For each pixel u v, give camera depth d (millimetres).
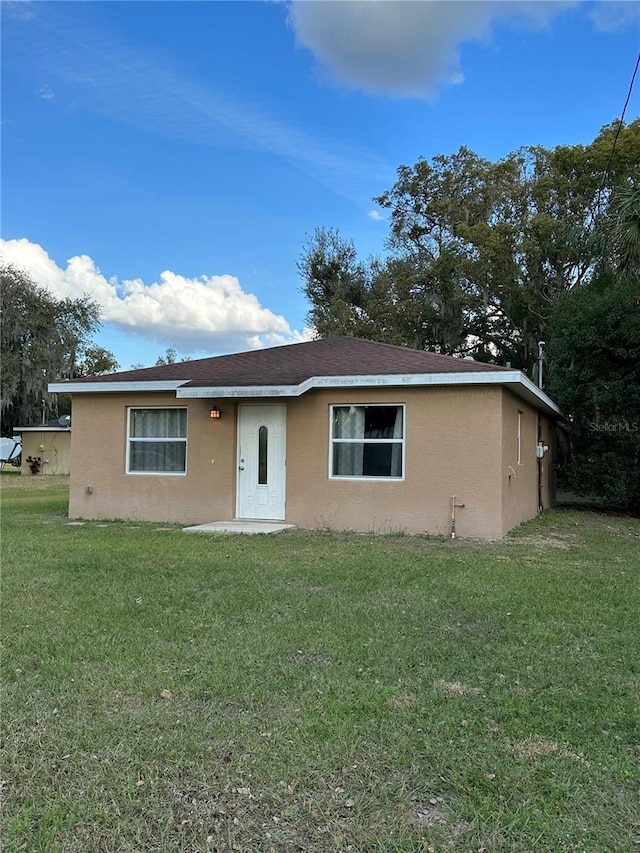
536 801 2676
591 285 15711
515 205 26656
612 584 6680
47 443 28688
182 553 8227
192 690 3736
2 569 7113
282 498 11148
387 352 12031
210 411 11531
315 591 6203
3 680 3896
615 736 3244
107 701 3598
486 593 6172
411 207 30047
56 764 2943
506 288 24484
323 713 3449
